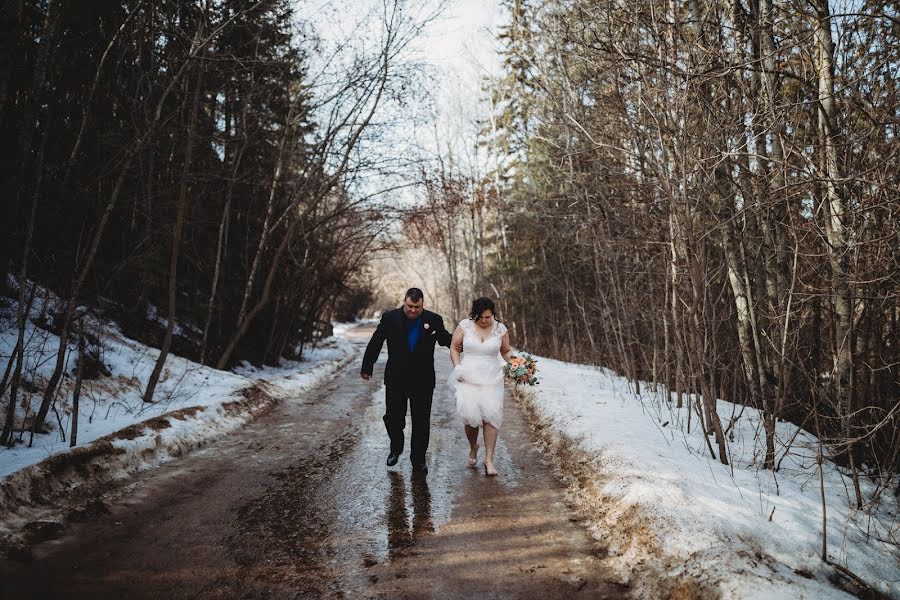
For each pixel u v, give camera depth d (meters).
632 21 5.42
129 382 7.49
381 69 11.44
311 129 12.87
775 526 3.56
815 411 4.10
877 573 3.38
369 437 6.54
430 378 5.12
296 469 5.20
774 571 2.99
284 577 3.07
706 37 5.39
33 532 3.49
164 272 9.59
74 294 5.40
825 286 5.04
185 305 12.17
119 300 10.02
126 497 4.29
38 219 7.33
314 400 9.45
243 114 10.91
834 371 5.06
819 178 4.16
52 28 6.54
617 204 8.35
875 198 4.43
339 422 7.46
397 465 5.35
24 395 5.71
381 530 3.75
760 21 5.39
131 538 3.56
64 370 6.65
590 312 12.98
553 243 14.05
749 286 5.64
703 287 5.09
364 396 9.90
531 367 5.21
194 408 6.75
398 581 3.05
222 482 4.77
